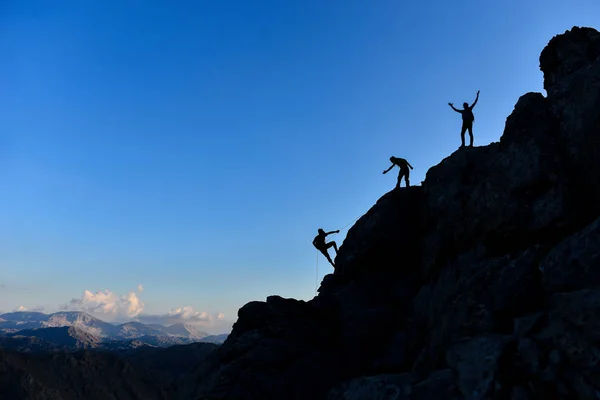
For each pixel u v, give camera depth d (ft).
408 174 85.30
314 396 68.28
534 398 37.88
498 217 59.52
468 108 81.51
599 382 35.58
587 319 38.40
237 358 73.00
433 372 47.96
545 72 78.02
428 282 71.72
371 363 68.95
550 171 56.24
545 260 47.62
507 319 48.65
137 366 486.38
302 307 79.97
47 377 401.29
